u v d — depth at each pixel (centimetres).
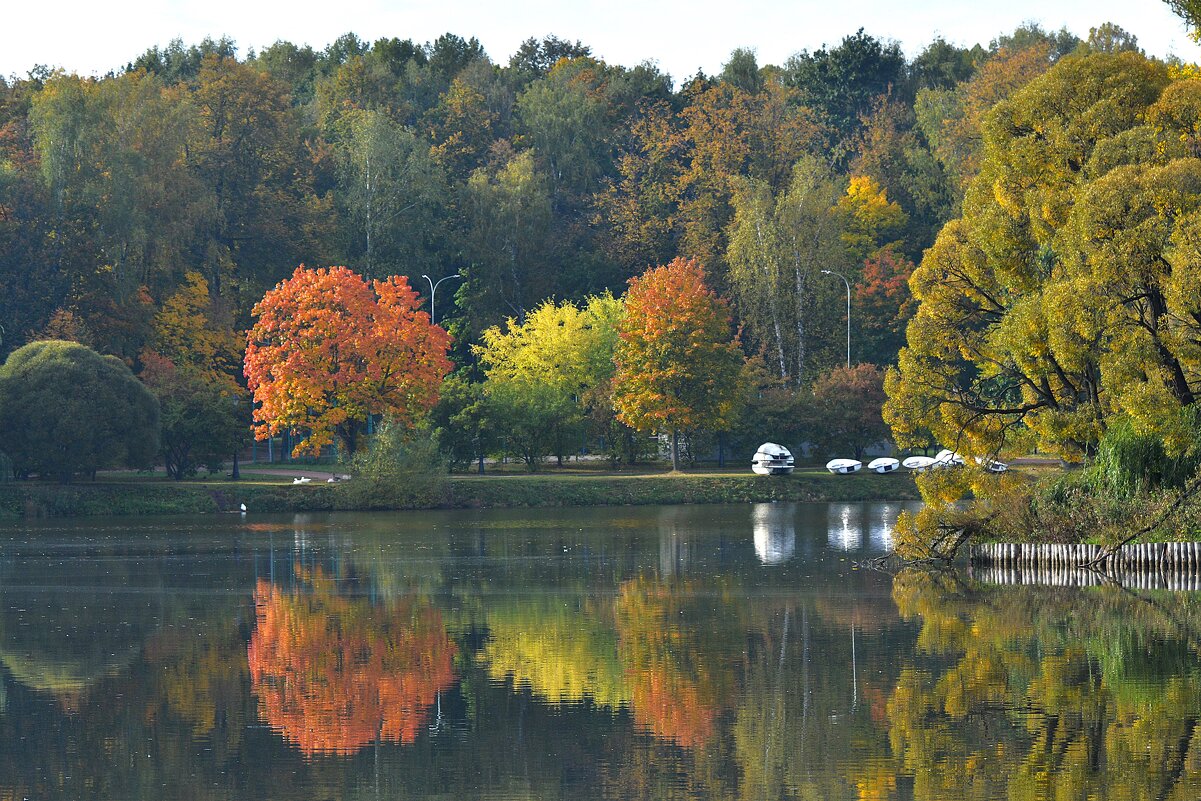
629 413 18725
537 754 4156
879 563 9444
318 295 17288
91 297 19588
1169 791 3678
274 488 16388
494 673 5412
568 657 5744
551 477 17500
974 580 8369
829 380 19938
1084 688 4966
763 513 14962
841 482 17638
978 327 11644
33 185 19588
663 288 18488
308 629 6644
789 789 3744
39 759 4169
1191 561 8244
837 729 4400
